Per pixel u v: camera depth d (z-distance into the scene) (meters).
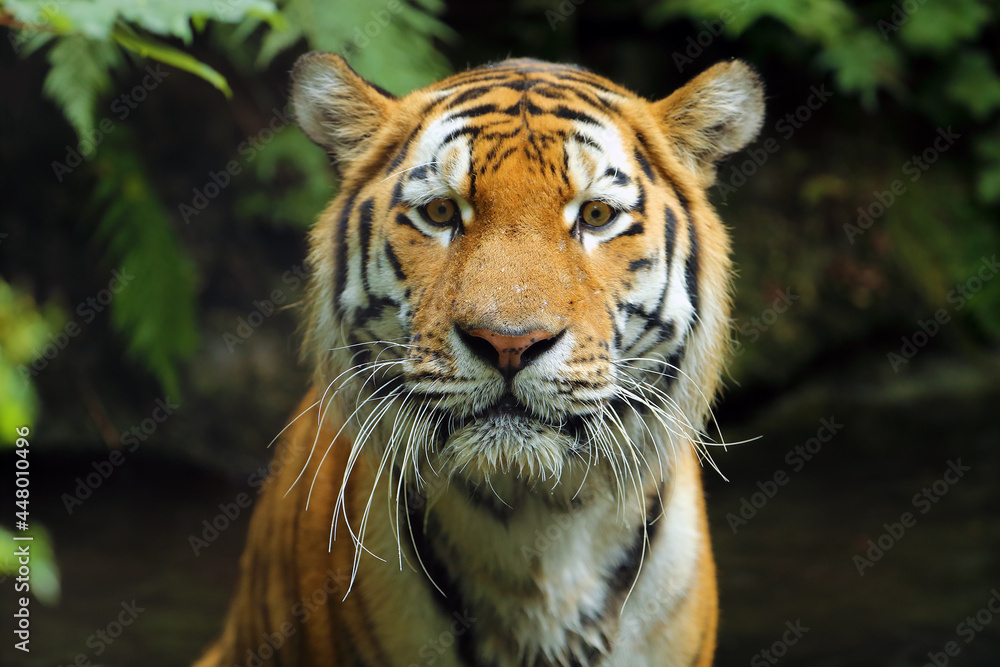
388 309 5.03
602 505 5.26
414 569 5.29
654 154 5.32
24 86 12.79
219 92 13.57
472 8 14.72
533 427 4.72
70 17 3.76
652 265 5.01
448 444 4.84
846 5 14.71
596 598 5.34
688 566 5.46
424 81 9.27
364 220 5.17
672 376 5.25
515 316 4.53
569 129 4.95
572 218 4.88
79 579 9.45
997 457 12.08
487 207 4.81
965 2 14.37
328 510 5.65
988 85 15.01
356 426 5.32
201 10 3.99
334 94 5.55
